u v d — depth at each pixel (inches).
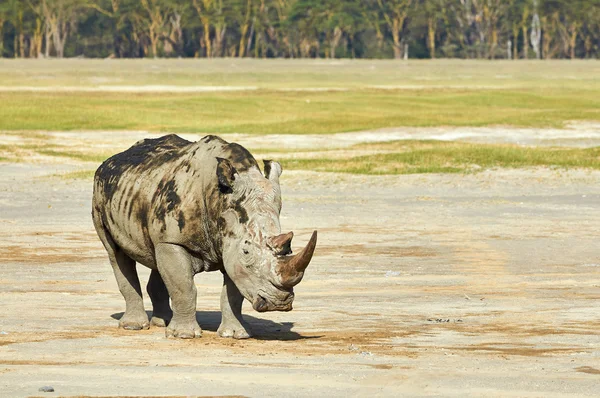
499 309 1086.4
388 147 3779.5
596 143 4224.9
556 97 6963.6
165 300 985.5
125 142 4114.2
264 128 4726.9
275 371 745.6
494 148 3410.4
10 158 3388.3
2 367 757.9
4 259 1486.2
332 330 952.9
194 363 780.0
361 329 959.0
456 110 5895.7
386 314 1051.9
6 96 6181.1
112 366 764.6
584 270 1407.5
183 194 871.1
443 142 3900.1
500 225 1940.2
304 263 786.2
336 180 2741.1
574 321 1005.8
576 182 2694.4
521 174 2824.8
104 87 7755.9
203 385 695.1
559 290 1230.3
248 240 818.8
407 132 4586.6
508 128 4746.6
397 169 2947.8
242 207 831.7
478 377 727.7
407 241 1720.0
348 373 740.0
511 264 1465.3
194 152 887.7
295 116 5442.9
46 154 3555.6
